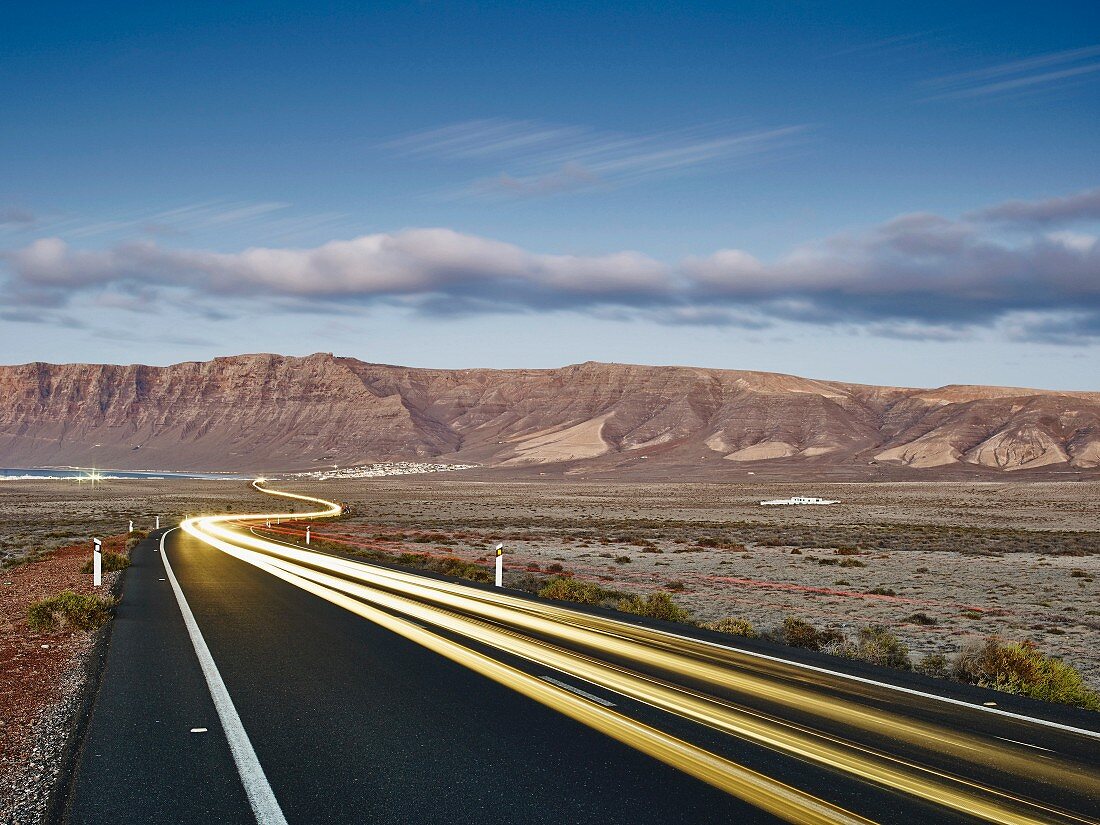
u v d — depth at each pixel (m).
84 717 8.73
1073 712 9.81
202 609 17.77
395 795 6.42
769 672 11.70
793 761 7.38
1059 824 6.04
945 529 72.81
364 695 9.79
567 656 12.51
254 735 8.07
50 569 28.97
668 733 8.24
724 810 6.15
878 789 6.68
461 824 5.85
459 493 182.25
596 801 6.31
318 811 6.08
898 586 30.06
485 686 10.31
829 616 21.80
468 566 30.56
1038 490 159.75
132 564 30.28
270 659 12.05
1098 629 19.73
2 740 7.93
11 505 117.06
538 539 58.09
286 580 24.58
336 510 107.19
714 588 28.66
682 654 13.01
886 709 9.57
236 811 6.08
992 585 30.53
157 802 6.26
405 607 18.44
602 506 125.69
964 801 6.46
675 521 84.75
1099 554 47.09
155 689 10.07
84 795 6.40
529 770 7.04
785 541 57.34
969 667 12.80
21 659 12.20
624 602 20.48
